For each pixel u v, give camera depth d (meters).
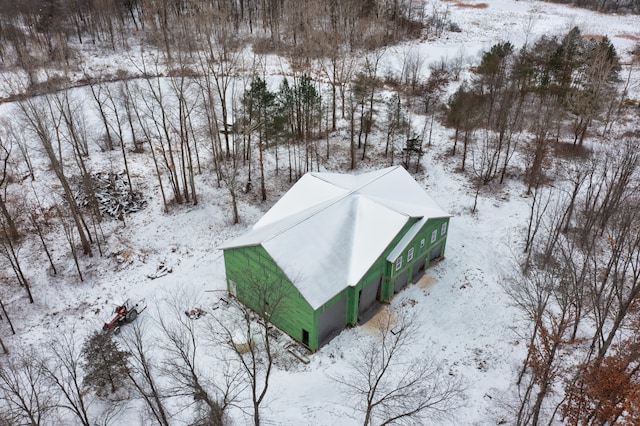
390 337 29.33
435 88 64.12
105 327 28.45
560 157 48.72
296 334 28.59
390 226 30.45
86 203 39.72
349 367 27.28
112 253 35.59
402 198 34.91
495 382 26.98
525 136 53.12
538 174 44.69
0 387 23.52
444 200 43.97
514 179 46.28
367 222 31.28
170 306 31.38
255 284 27.62
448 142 53.19
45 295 32.16
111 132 50.62
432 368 27.48
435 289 33.47
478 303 32.41
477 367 27.81
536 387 26.45
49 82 39.41
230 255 30.31
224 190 43.56
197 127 51.06
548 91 57.91
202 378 26.12
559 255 35.28
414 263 33.25
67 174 43.22
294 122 50.84
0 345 28.23
